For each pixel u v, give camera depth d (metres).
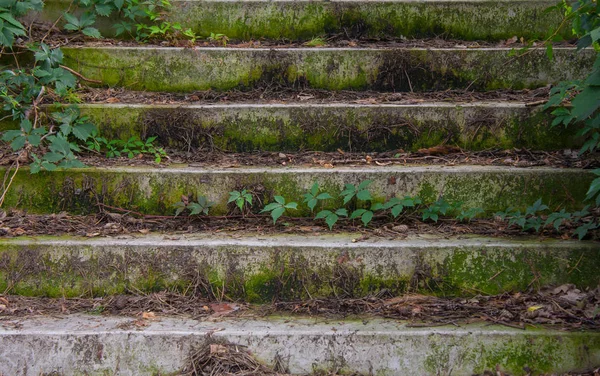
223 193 2.91
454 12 3.78
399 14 3.80
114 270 2.59
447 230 2.77
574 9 2.71
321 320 2.42
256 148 3.22
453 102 3.28
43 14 3.74
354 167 3.00
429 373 2.27
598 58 2.44
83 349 2.28
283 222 2.87
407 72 3.49
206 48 3.51
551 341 2.24
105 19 3.79
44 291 2.58
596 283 2.54
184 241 2.63
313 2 3.82
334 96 3.45
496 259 2.56
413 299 2.53
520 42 3.72
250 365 2.25
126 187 2.90
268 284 2.59
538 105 3.13
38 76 3.15
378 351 2.28
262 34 3.82
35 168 2.79
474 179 2.87
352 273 2.58
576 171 2.83
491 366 2.25
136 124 3.21
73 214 2.90
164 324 2.37
